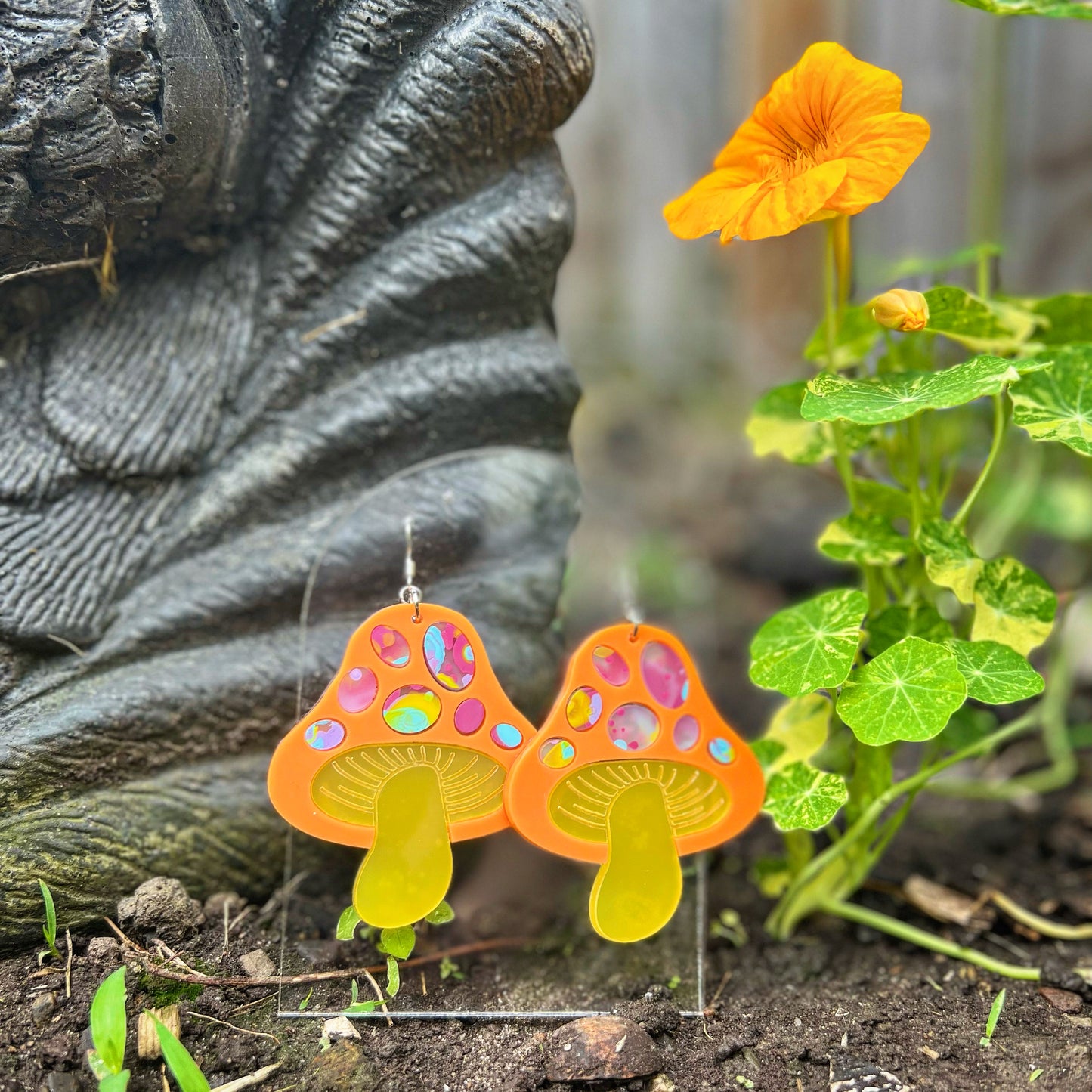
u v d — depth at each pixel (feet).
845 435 1.41
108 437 1.36
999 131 2.13
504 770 1.28
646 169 3.42
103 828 1.31
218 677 1.35
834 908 1.42
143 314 1.38
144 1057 1.23
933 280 1.60
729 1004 1.33
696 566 2.51
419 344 1.41
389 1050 1.26
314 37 1.34
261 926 1.34
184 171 1.32
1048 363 1.28
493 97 1.34
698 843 1.30
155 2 1.26
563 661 1.56
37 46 1.24
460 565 1.40
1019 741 1.80
